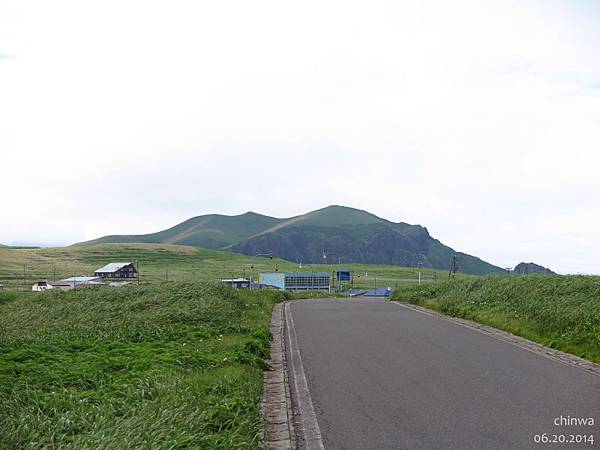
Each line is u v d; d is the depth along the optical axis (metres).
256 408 8.30
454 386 9.71
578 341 13.05
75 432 7.22
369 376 10.70
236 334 16.36
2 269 115.31
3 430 6.83
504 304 18.98
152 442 6.22
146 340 15.52
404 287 33.34
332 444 7.02
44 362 12.10
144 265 156.12
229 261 181.50
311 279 83.69
